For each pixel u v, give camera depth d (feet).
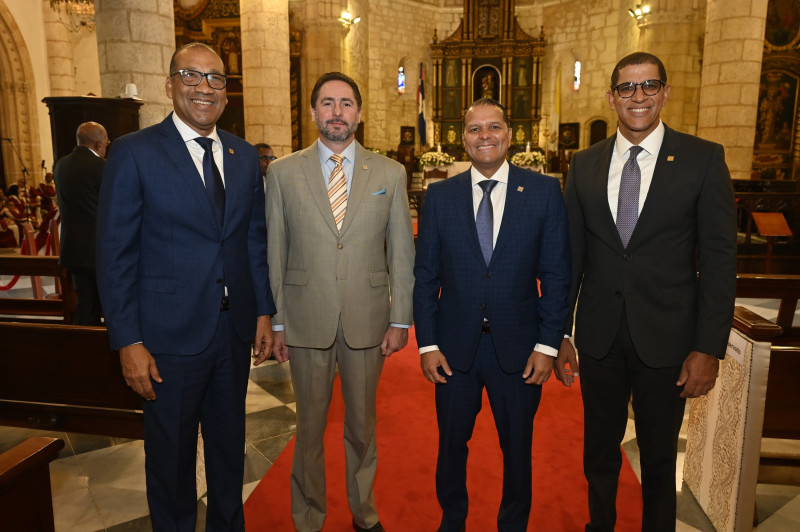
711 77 29.76
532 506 7.80
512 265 6.20
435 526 7.36
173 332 5.88
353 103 6.57
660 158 5.93
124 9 18.52
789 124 48.03
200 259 5.96
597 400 6.43
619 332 6.15
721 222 5.66
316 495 6.99
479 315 6.24
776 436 6.93
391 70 60.39
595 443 6.53
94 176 12.16
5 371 8.06
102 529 7.33
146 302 5.85
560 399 11.40
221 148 6.30
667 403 6.05
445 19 63.93
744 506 6.82
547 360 6.06
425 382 12.46
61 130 17.38
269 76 33.58
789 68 47.21
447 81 63.00
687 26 40.40
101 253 5.58
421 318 6.50
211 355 6.13
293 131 46.26
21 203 33.63
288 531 7.27
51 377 7.94
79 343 7.77
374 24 57.98
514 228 6.19
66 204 12.21
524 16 62.23
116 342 5.55
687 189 5.79
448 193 6.49
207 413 6.55
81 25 45.93
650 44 41.55
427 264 6.58
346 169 6.91
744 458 6.77
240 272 6.29
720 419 7.47
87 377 7.87
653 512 6.20
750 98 28.94
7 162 41.60
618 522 7.43
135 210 5.70
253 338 6.63
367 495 7.12
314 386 6.81
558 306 6.12
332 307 6.64
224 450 6.54
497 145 6.06
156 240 5.88
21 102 41.63
